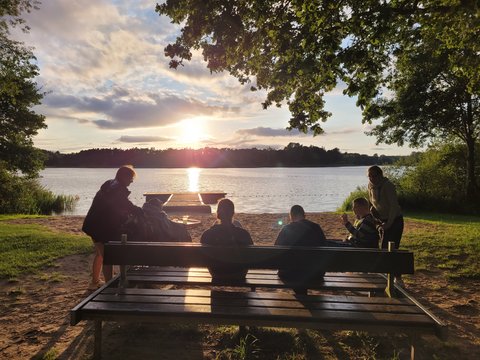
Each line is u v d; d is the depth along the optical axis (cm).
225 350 394
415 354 364
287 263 398
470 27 703
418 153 2545
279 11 645
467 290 609
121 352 391
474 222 1541
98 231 572
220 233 437
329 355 389
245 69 754
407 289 612
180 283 469
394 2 690
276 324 353
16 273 676
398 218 606
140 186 4894
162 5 609
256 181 6375
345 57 622
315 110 747
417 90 2130
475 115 2209
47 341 419
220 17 599
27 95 2608
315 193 3800
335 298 400
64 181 6362
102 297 396
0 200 2361
